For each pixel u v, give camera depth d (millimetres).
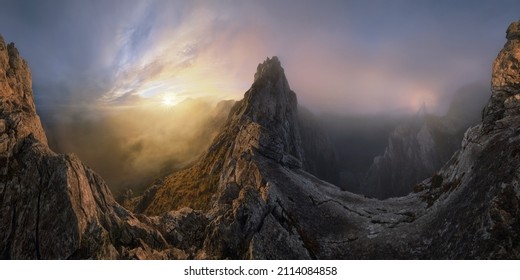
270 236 62656
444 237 59500
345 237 71875
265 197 74938
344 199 93125
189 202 116062
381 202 93312
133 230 56000
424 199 84562
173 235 64125
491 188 57969
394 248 64375
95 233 49531
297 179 96125
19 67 77625
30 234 48812
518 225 48938
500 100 85188
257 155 103812
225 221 63375
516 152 60219
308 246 66312
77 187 53094
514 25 90875
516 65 85562
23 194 52250
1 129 57531
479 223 53031
